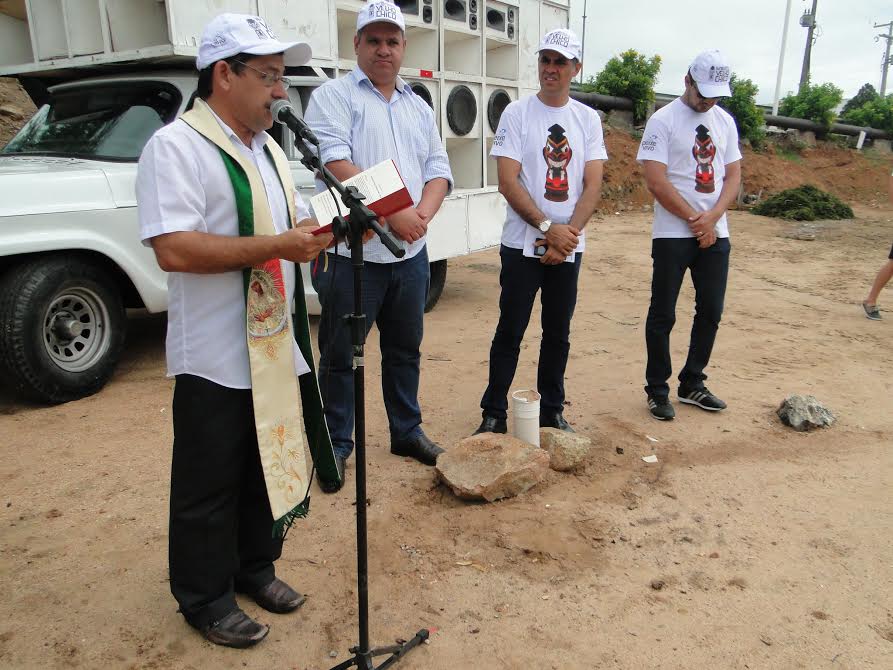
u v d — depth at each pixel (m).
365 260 3.36
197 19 4.75
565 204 3.81
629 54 17.61
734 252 11.05
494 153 3.82
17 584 2.80
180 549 2.40
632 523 3.30
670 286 4.28
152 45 5.17
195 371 2.25
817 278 9.12
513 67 7.36
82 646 2.48
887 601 2.77
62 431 4.14
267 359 2.33
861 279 9.05
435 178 3.59
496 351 4.02
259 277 2.27
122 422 4.28
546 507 3.42
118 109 5.15
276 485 2.37
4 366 4.27
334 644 2.52
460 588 2.82
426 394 4.84
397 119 3.45
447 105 6.58
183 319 2.24
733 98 19.52
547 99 3.81
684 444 4.12
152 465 3.77
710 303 4.40
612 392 4.93
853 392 5.01
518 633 2.58
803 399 4.46
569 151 3.81
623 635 2.58
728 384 5.12
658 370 4.42
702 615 2.69
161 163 2.06
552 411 4.17
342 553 3.04
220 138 2.17
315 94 3.41
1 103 9.09
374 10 3.24
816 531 3.25
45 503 3.39
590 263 9.91
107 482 3.59
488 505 3.43
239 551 2.66
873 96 30.70
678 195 4.16
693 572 2.95
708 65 4.02
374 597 2.76
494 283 8.55
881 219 15.42
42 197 4.25
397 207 2.34
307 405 2.64
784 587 2.85
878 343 6.27
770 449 4.09
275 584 2.72
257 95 2.15
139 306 5.30
